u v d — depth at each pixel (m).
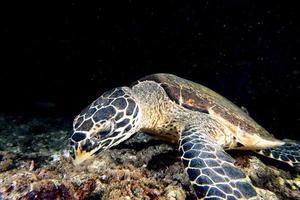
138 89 3.98
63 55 12.87
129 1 13.99
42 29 12.86
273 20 15.27
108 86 12.25
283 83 11.40
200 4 15.32
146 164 3.74
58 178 2.85
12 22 12.59
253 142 3.91
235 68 12.90
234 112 4.21
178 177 3.28
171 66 13.50
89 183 2.77
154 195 2.84
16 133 6.72
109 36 13.78
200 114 3.88
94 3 13.45
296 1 15.28
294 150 4.60
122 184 2.85
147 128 4.03
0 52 12.10
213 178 2.54
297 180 3.91
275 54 13.43
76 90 11.73
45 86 11.62
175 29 14.84
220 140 3.80
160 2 14.65
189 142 3.06
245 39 14.55
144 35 14.43
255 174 3.68
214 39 14.62
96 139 3.19
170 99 3.96
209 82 12.43
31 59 12.32
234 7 15.55
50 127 7.47
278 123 8.35
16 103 10.40
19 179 2.55
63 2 13.05
